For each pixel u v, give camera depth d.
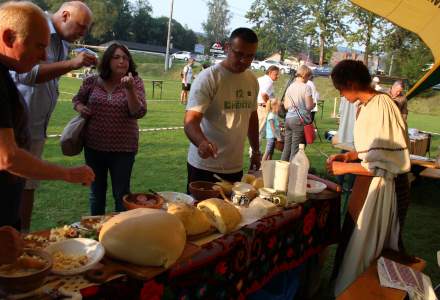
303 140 5.79
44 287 1.21
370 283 2.21
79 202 4.12
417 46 22.81
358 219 2.48
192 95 2.55
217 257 1.67
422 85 3.27
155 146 7.11
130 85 2.78
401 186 2.49
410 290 2.15
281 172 2.32
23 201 2.81
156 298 1.42
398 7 3.02
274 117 6.12
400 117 2.38
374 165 2.38
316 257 2.71
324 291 2.94
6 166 1.26
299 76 5.71
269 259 2.08
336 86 2.44
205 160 2.70
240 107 2.70
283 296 2.41
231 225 1.79
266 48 46.81
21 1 1.34
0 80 1.28
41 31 1.32
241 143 2.77
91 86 2.92
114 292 1.28
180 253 1.43
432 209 5.30
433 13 2.88
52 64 2.42
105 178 3.04
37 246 1.43
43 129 2.77
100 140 2.89
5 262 1.16
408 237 4.29
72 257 1.34
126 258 1.37
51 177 1.34
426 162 5.10
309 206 2.37
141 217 1.41
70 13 2.58
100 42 56.44
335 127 12.22
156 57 44.56
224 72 2.60
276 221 2.03
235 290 1.83
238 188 2.22
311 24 29.16
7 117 1.26
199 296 1.62
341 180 5.15
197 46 57.53
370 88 2.41
